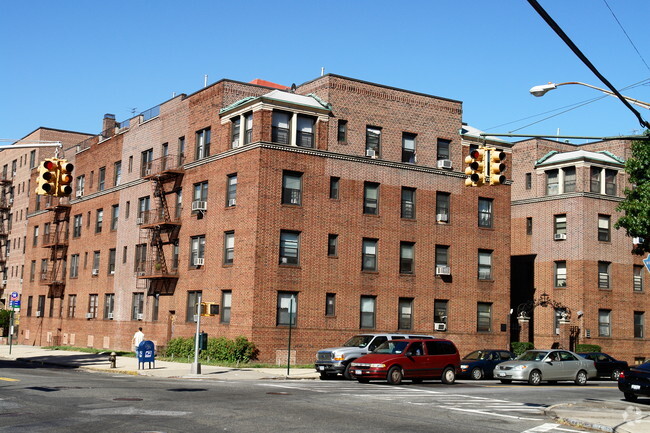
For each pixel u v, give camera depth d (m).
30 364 44.19
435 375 32.34
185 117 51.38
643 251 44.66
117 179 60.12
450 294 49.28
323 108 45.84
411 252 48.34
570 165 57.91
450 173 50.25
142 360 37.41
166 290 50.78
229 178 46.00
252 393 24.55
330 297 45.16
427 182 49.31
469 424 18.58
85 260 63.62
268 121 44.22
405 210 48.50
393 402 23.06
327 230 45.25
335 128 46.41
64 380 27.58
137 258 55.41
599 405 24.16
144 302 53.56
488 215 51.81
